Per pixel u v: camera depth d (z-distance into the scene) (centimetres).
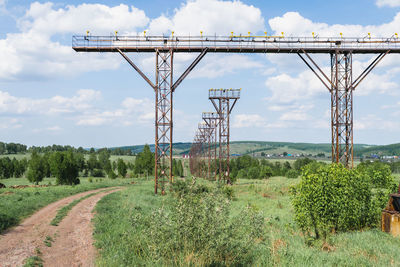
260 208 2481
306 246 1227
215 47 3045
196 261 844
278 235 1446
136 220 1018
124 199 2814
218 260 906
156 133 3072
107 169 11269
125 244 1226
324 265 946
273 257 1020
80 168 13300
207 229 892
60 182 6888
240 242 971
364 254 1070
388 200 1470
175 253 888
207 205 939
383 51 3056
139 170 9300
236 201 3034
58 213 1931
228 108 5206
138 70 3048
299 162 11238
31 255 1104
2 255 1088
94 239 1352
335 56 3066
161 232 920
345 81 3050
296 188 1562
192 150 11056
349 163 2986
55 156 6912
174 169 10231
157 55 3042
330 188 1442
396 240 1269
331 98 3092
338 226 1448
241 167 11931
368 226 1564
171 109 3047
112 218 1811
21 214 1831
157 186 3161
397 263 956
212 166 7806
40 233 1426
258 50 3075
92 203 2461
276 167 10819
